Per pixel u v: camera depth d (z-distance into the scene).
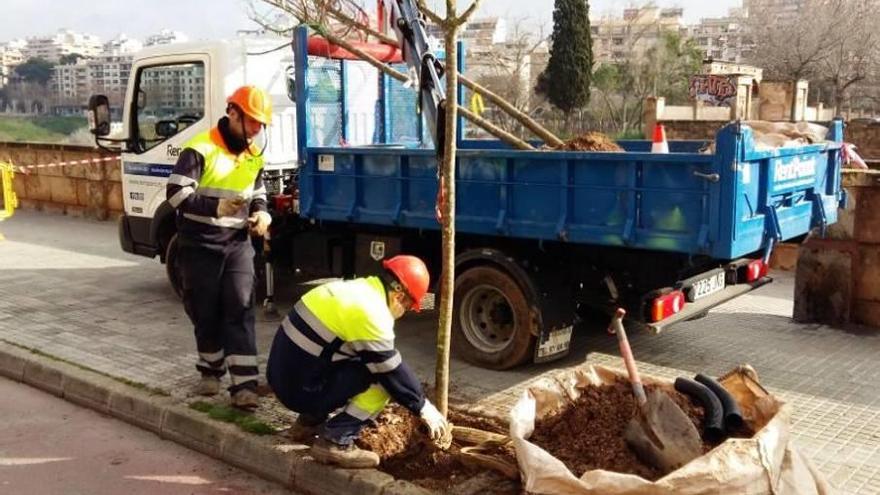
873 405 5.36
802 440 4.80
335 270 7.40
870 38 42.06
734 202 4.82
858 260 7.14
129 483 4.52
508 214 5.81
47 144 14.84
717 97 27.48
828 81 42.81
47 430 5.26
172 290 8.62
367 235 7.02
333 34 6.98
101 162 13.93
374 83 8.12
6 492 4.39
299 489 4.41
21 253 10.97
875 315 7.16
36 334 6.92
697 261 5.51
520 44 38.72
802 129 6.23
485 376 5.96
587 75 39.22
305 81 6.93
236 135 5.11
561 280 5.95
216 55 7.36
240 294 5.10
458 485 4.12
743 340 6.86
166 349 6.50
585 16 38.88
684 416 3.79
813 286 7.30
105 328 7.14
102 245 11.65
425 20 5.79
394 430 4.62
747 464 3.43
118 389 5.50
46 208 15.24
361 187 6.68
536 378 5.91
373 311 4.10
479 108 8.81
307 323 4.21
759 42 46.25
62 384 5.85
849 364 6.20
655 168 5.10
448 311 4.57
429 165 6.18
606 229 5.32
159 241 7.89
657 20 51.00
